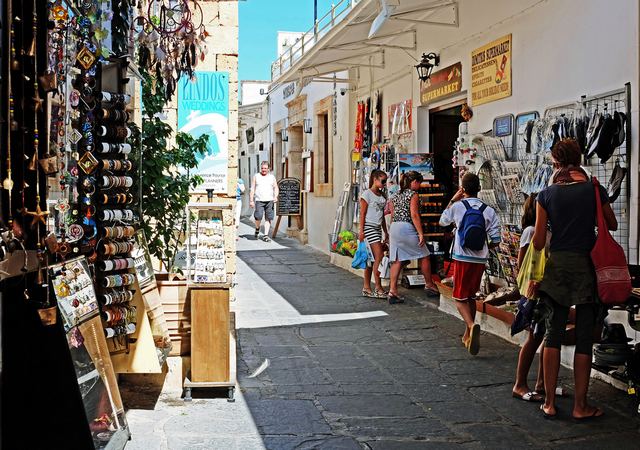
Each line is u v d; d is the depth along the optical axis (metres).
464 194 7.17
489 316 7.79
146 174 6.30
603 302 4.76
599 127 6.19
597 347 5.74
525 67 7.75
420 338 7.60
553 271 4.91
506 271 7.91
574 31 6.83
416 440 4.64
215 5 8.34
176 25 6.02
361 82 14.09
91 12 4.28
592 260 4.83
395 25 10.79
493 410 5.24
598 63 6.46
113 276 4.63
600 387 5.67
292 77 14.74
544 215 4.96
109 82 4.89
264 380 6.01
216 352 5.37
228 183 8.47
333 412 5.19
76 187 4.30
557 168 5.13
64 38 3.94
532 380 5.99
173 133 8.34
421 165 10.55
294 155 21.06
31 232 3.38
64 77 3.94
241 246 18.23
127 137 5.02
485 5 8.67
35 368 3.53
